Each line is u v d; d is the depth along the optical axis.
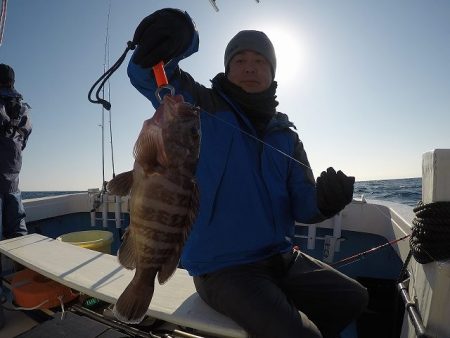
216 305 1.82
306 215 2.15
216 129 2.04
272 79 2.33
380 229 3.82
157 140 1.47
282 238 2.06
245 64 2.17
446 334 1.51
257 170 2.05
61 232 4.92
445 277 1.51
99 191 4.79
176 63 1.81
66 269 2.48
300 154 2.38
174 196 1.49
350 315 1.97
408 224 2.82
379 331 2.69
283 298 1.69
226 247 1.87
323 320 1.98
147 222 1.45
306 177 2.26
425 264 1.69
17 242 3.14
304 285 1.96
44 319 2.60
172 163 1.49
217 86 2.24
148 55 1.48
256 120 2.21
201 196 1.95
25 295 2.61
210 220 1.91
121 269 2.48
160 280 1.49
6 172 3.50
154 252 1.47
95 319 2.24
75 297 2.73
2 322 2.56
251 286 1.71
